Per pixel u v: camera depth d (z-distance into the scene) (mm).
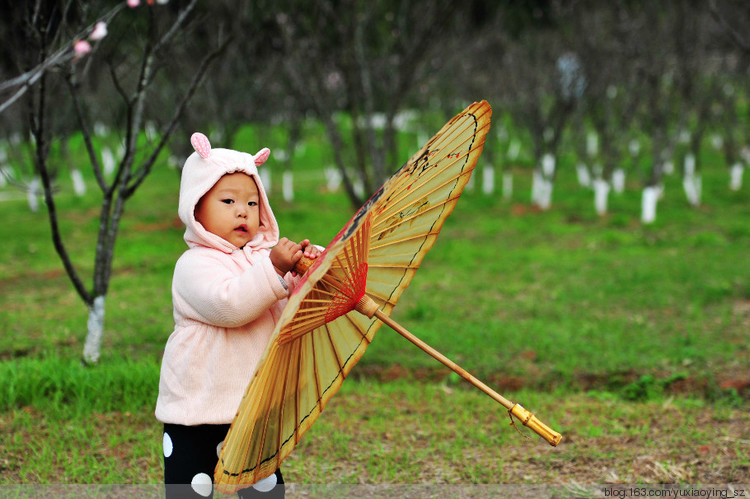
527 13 19078
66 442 4551
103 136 23922
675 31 16250
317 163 29672
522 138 23281
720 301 9125
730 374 6211
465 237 15055
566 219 17281
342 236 2256
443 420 5129
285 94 18250
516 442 4676
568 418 5160
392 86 13875
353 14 11219
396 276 2893
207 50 12445
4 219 16562
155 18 5961
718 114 22469
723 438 4672
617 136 18141
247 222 2766
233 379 2650
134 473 4074
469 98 20312
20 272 11312
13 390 5242
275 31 13656
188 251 2771
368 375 6504
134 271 11469
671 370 6348
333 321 2723
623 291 9719
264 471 2607
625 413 5254
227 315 2562
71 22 6453
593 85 17656
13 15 5930
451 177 2816
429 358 6793
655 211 18203
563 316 8492
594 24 17141
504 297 9656
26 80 4434
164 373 2699
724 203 19609
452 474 4160
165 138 5949
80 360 6164
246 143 25062
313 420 2715
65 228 15312
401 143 28172
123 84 8625
